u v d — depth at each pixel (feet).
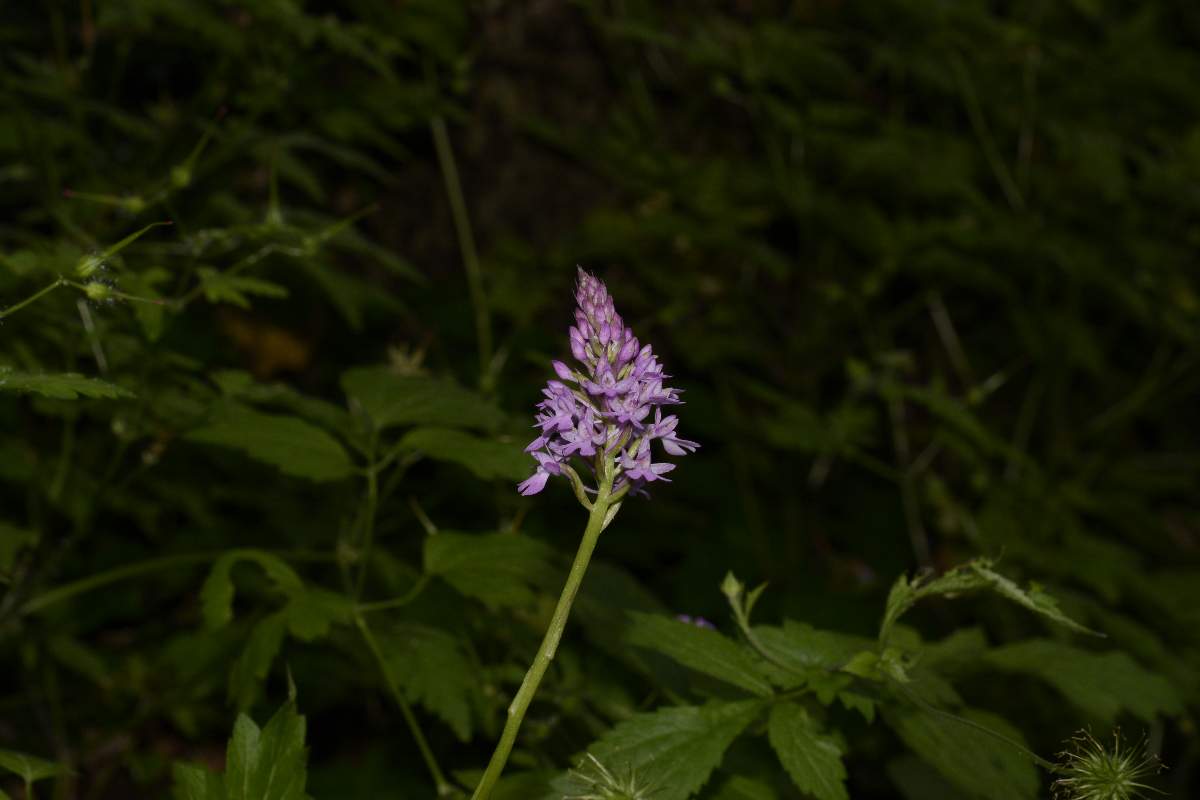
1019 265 5.58
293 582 2.55
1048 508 4.70
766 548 4.56
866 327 5.06
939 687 2.44
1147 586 4.42
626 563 4.48
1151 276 5.66
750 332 5.30
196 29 3.78
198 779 2.20
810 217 5.28
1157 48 6.04
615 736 2.28
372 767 3.42
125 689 3.50
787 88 5.48
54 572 3.06
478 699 2.72
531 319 5.08
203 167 3.83
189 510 3.71
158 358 2.88
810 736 2.28
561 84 5.30
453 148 5.29
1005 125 5.69
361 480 3.79
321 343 4.88
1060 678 2.62
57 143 3.71
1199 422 6.25
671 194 5.04
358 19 4.86
